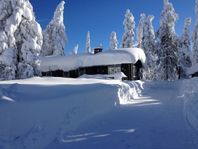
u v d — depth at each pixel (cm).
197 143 778
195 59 5209
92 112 1198
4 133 793
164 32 4816
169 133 902
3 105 906
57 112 1009
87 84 1531
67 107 1087
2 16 2684
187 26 5941
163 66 4741
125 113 1278
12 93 1060
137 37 6519
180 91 2642
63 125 945
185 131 921
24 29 2781
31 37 2795
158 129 962
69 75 3978
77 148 766
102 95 1403
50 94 1165
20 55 2762
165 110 1370
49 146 784
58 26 5009
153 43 5300
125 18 5669
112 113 1268
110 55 3775
